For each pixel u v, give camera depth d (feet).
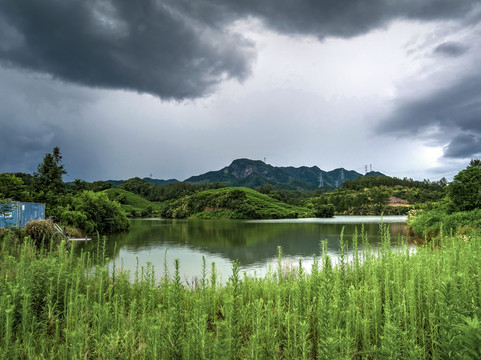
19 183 122.01
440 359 9.28
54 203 125.18
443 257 19.84
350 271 22.43
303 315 14.06
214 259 72.08
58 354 12.16
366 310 13.99
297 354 11.78
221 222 279.69
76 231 116.78
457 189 91.91
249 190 521.65
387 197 561.43
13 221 79.10
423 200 497.46
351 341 10.78
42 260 20.80
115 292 20.79
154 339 11.01
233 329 10.55
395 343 9.06
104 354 11.09
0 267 24.29
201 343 10.56
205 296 17.07
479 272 14.88
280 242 111.75
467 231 56.65
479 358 6.81
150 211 452.76
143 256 76.07
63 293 18.40
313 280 17.78
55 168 147.74
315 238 124.06
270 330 12.70
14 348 11.62
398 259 21.59
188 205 422.82
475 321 6.99
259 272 53.62
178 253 83.61
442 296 10.27
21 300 15.14
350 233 142.51
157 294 21.47
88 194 146.00
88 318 15.56
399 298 14.25
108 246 95.25
